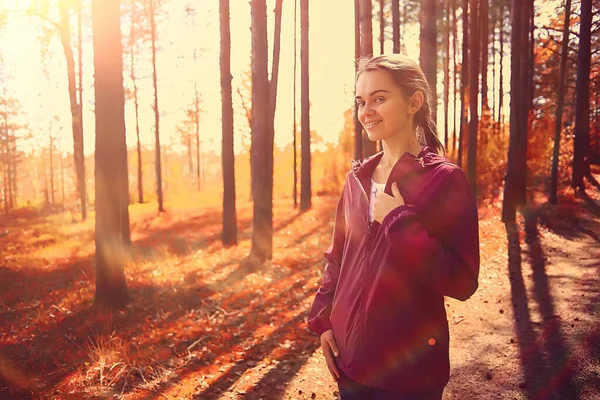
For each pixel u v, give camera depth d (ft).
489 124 81.76
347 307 4.97
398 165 4.60
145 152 230.48
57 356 17.29
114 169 22.62
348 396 5.06
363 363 4.77
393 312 4.65
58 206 128.16
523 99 56.03
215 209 85.46
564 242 37.73
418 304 4.61
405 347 4.62
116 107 22.36
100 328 20.12
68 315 21.63
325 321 5.39
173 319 21.70
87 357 17.13
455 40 93.56
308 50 73.05
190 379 15.79
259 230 34.47
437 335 4.68
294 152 83.56
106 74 22.06
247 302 24.82
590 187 70.28
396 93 4.73
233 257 36.58
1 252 43.19
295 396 14.74
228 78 42.37
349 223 5.13
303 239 47.01
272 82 40.01
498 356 16.83
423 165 4.50
